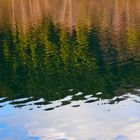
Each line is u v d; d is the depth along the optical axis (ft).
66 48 253.24
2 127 112.37
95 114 120.06
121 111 121.19
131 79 159.33
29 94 144.97
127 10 535.60
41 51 247.09
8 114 123.03
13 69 194.39
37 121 116.16
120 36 299.38
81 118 117.39
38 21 458.50
